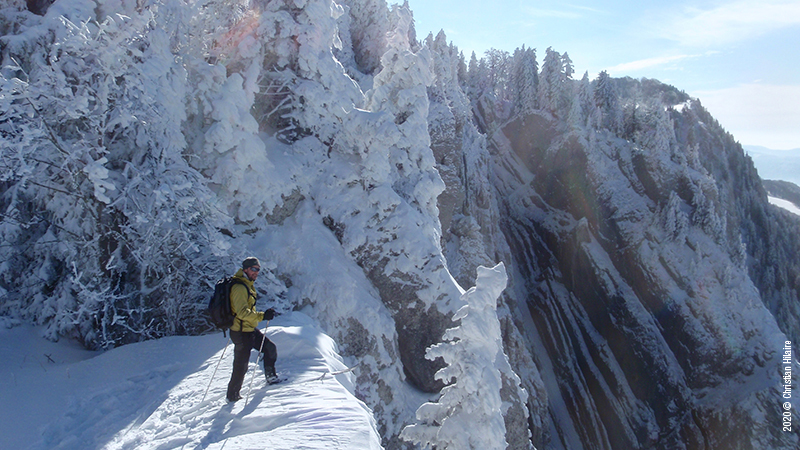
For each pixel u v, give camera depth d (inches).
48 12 412.5
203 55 602.5
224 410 198.8
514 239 2573.8
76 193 389.7
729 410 1520.7
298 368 246.2
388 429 497.7
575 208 2304.4
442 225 1332.4
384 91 689.0
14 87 340.8
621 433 1738.4
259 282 471.5
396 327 559.5
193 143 523.2
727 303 1731.1
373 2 1434.5
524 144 2802.7
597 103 2544.3
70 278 374.3
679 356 1726.1
